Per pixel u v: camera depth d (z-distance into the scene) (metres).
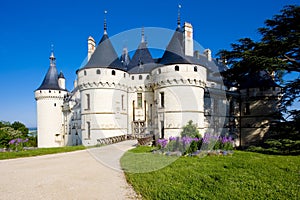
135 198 4.81
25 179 6.45
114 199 4.75
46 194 5.10
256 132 25.23
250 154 11.46
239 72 18.06
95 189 5.38
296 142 13.20
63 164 8.82
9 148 15.33
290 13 15.61
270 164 8.36
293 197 4.86
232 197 4.83
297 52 16.11
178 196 4.81
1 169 8.20
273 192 5.18
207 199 4.68
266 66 14.70
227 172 7.01
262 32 16.97
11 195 5.09
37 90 34.66
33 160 10.39
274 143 14.00
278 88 25.05
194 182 5.88
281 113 17.25
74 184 5.81
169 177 6.29
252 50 16.34
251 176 6.55
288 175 6.74
